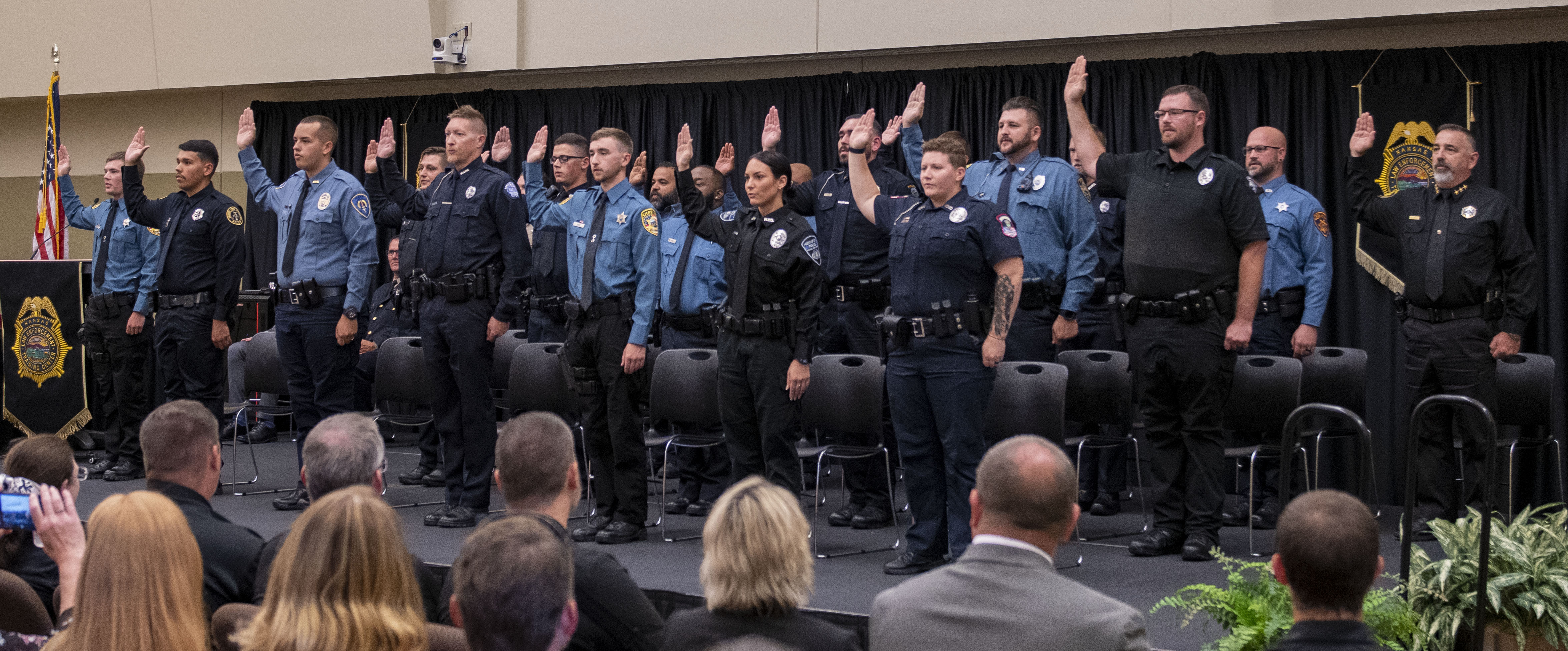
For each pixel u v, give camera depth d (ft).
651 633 7.74
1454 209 15.88
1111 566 13.57
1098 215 18.48
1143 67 21.40
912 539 13.44
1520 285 15.62
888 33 22.52
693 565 13.87
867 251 17.39
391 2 25.57
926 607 6.41
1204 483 13.97
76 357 22.07
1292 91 20.43
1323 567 6.11
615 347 15.33
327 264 18.52
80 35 28.02
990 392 13.37
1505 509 18.25
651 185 23.02
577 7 24.79
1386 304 19.80
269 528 16.37
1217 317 13.87
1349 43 20.38
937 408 13.25
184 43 27.30
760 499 6.66
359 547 5.41
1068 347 18.67
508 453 8.02
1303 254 17.24
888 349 13.64
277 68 26.63
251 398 22.97
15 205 30.94
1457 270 15.69
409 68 25.67
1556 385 18.88
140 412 21.13
